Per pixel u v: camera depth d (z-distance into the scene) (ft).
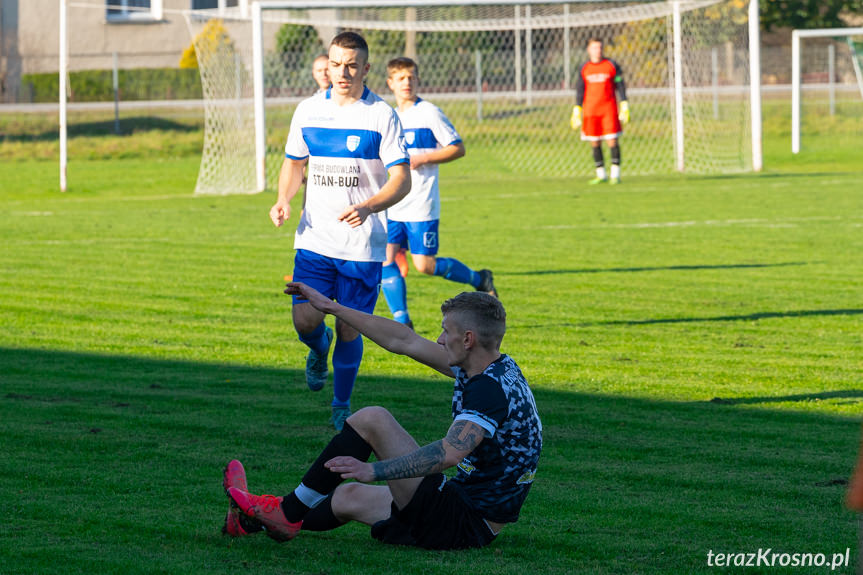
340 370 30.27
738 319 46.52
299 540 21.42
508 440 20.01
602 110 108.47
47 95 175.22
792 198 92.73
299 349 41.16
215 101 110.73
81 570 19.48
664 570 19.79
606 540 21.36
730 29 132.05
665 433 29.76
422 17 154.40
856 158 129.29
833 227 75.31
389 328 22.82
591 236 72.59
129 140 149.59
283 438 29.14
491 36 163.43
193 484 25.03
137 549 20.67
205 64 111.34
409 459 19.21
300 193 104.88
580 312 48.29
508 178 119.03
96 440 28.68
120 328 44.73
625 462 27.07
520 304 50.19
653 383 35.65
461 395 20.40
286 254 65.51
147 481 25.18
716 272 58.39
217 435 29.43
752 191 98.68
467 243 69.72
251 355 40.06
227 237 72.90
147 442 28.58
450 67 159.84
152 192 105.60
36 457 27.09
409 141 43.04
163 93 177.68
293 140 31.24
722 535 21.74
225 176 109.70
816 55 177.37
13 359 39.04
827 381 35.81
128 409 32.07
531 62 158.10
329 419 31.22
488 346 20.07
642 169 124.77
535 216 83.82
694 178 112.98
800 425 30.58
